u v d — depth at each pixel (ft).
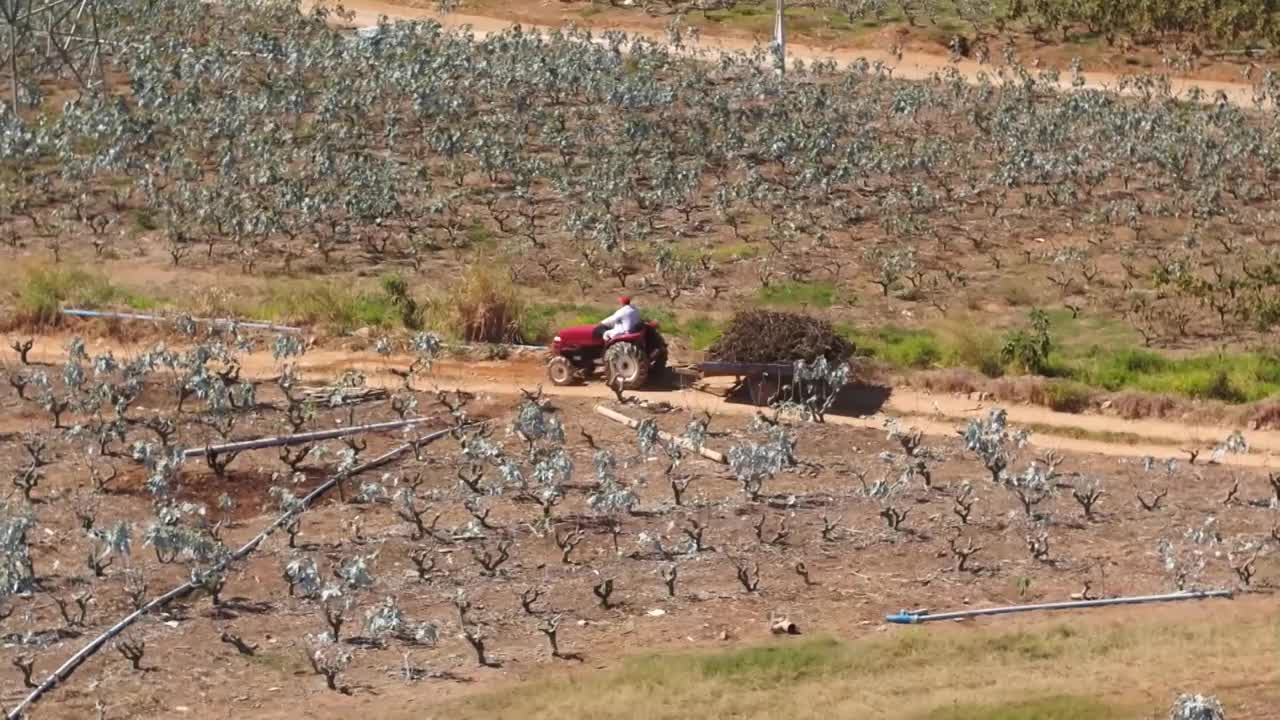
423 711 101.09
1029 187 216.95
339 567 119.24
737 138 226.17
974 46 287.07
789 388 150.92
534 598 114.42
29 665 104.53
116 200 207.72
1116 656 107.65
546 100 249.34
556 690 103.19
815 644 109.19
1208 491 135.13
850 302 180.96
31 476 131.44
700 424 138.31
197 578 115.34
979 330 168.55
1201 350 167.43
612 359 155.02
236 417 147.23
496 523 128.36
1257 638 110.01
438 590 118.11
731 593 117.80
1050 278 186.50
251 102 234.38
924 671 105.81
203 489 134.00
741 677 104.99
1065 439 146.61
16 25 253.03
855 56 286.66
